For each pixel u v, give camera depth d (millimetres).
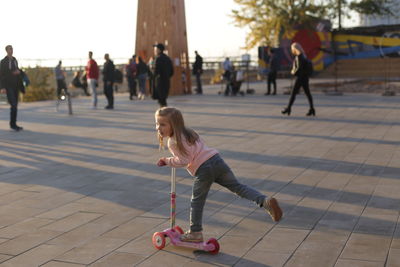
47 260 4238
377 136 10219
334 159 8062
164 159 4297
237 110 15891
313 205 5617
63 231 4977
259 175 7117
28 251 4457
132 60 21438
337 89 24172
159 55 14734
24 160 8641
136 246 4531
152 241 4648
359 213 5273
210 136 10742
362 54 37156
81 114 15977
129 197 6188
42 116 15672
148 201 5988
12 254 4391
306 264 3988
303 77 13758
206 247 4258
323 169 7391
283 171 7328
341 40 37812
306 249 4309
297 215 5277
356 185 6434
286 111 14109
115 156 8812
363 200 5750
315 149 8961
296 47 13750
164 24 22609
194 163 4254
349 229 4785
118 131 11891
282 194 6102
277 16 38906
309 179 6816
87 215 5488
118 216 5434
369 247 4297
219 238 4664
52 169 7883
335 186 6414
